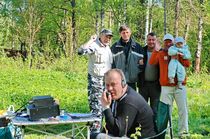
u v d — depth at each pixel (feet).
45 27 117.60
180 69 27.32
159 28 131.95
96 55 27.94
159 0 125.70
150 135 17.21
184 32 115.44
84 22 117.80
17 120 22.22
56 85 60.18
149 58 28.71
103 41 28.25
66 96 46.73
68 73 68.39
